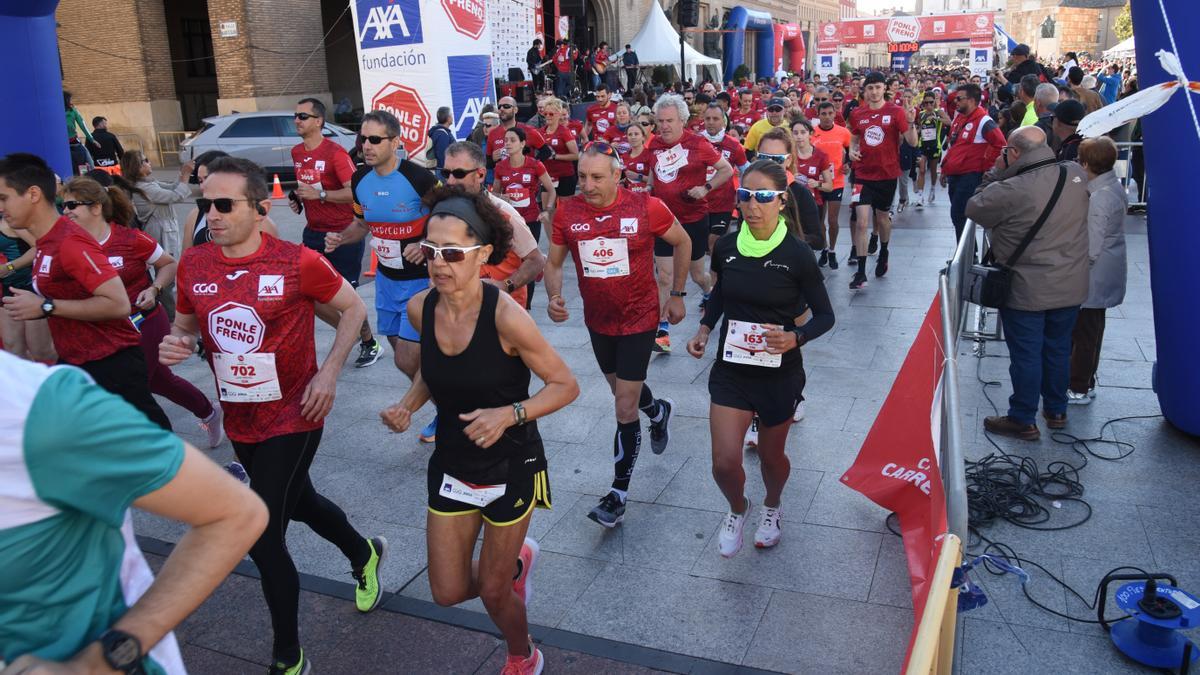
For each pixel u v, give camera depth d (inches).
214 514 53.6
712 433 146.2
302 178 260.7
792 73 1537.9
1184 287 185.5
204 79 1110.4
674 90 807.7
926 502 151.0
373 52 408.8
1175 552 150.7
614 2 1232.8
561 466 194.2
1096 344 214.2
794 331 138.9
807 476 183.6
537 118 620.4
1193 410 188.9
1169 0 177.6
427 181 185.8
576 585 147.3
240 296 117.7
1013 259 189.8
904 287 340.5
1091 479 178.5
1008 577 145.1
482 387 105.1
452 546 110.2
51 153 244.2
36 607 49.6
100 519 49.9
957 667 122.9
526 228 177.2
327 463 201.3
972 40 1562.5
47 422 46.0
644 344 167.0
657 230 165.5
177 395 200.7
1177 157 181.5
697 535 162.4
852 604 138.9
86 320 154.3
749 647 128.9
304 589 149.4
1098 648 126.6
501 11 680.4
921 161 553.0
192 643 135.7
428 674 126.3
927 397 152.9
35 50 235.0
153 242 188.4
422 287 190.7
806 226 196.4
